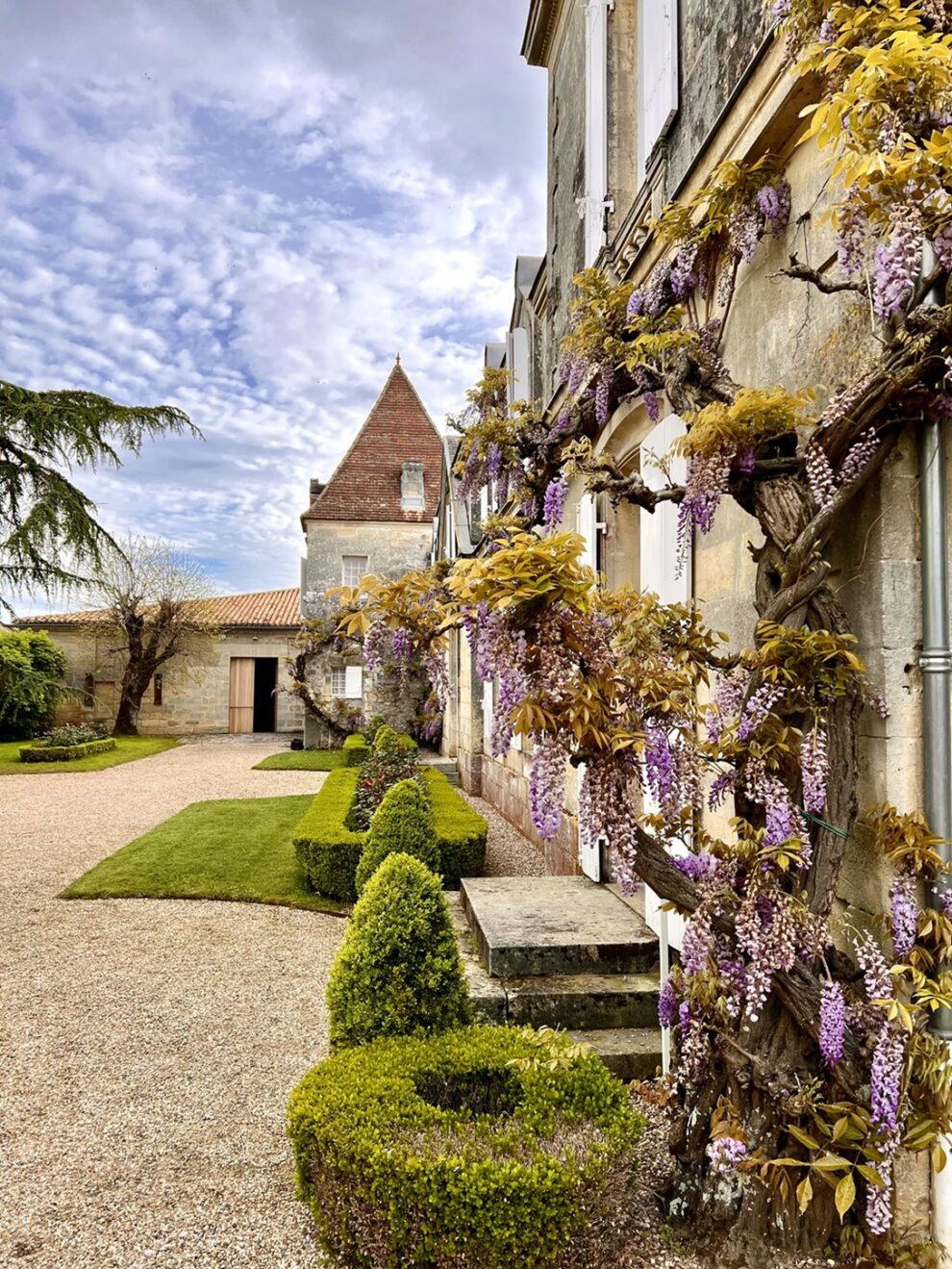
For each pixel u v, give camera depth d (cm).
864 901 212
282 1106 320
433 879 313
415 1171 193
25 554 718
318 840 635
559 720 195
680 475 370
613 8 511
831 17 195
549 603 193
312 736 1927
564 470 299
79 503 761
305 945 530
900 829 193
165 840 841
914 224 166
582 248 570
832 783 202
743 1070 201
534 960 366
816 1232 199
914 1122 183
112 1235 237
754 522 290
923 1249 189
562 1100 229
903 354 186
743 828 206
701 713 246
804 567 207
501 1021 338
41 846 848
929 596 199
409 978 290
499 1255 189
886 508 206
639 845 205
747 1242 201
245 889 657
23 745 1898
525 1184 188
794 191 263
